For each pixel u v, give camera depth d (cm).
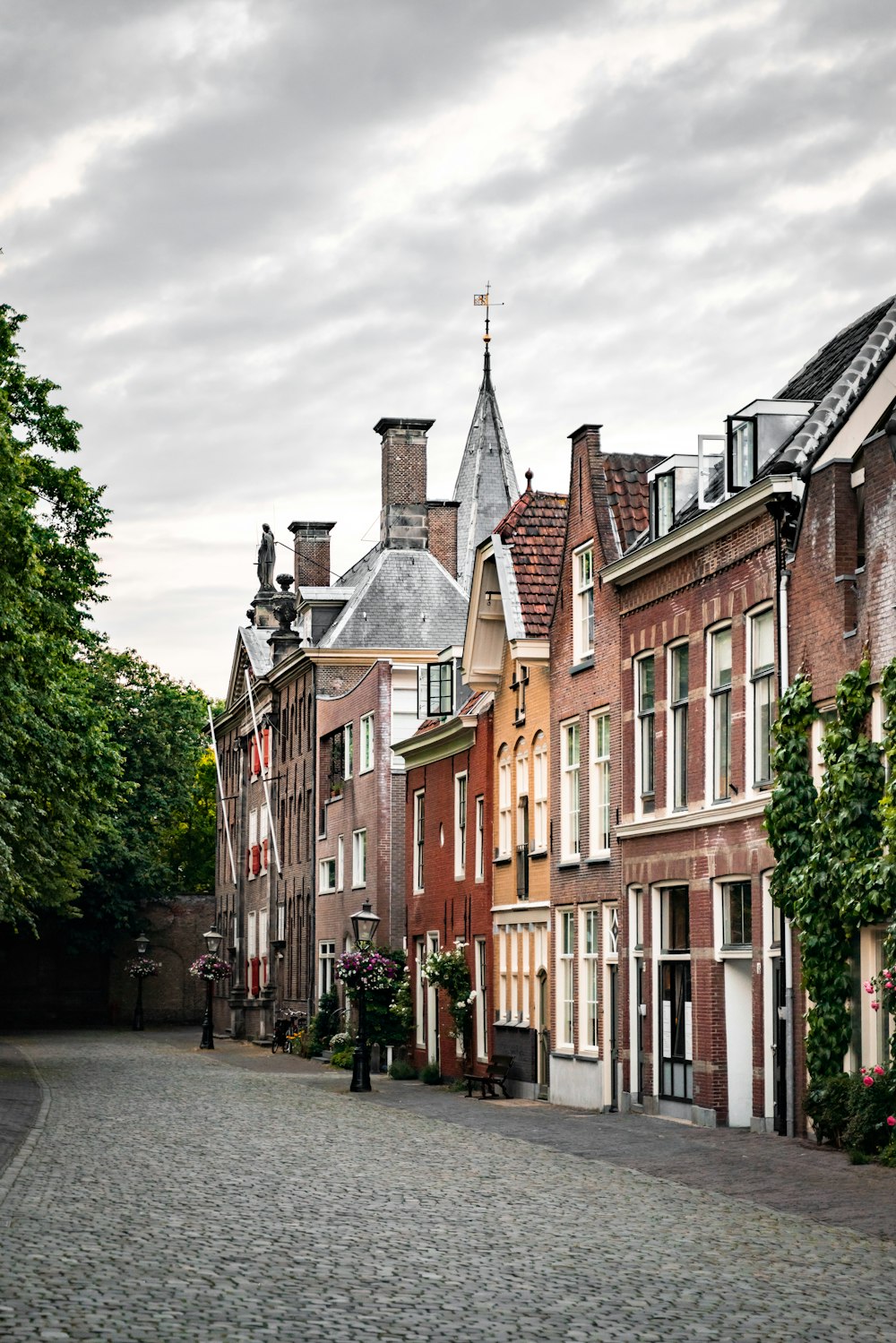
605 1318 1086
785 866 2272
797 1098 2270
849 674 2156
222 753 7944
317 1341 986
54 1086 3525
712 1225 1505
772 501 2369
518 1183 1831
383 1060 4484
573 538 3247
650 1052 2817
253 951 6831
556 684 3331
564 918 3266
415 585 5862
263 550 7488
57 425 4078
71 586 3978
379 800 4706
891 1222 1513
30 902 5281
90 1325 1005
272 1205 1612
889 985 1991
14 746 3381
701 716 2642
